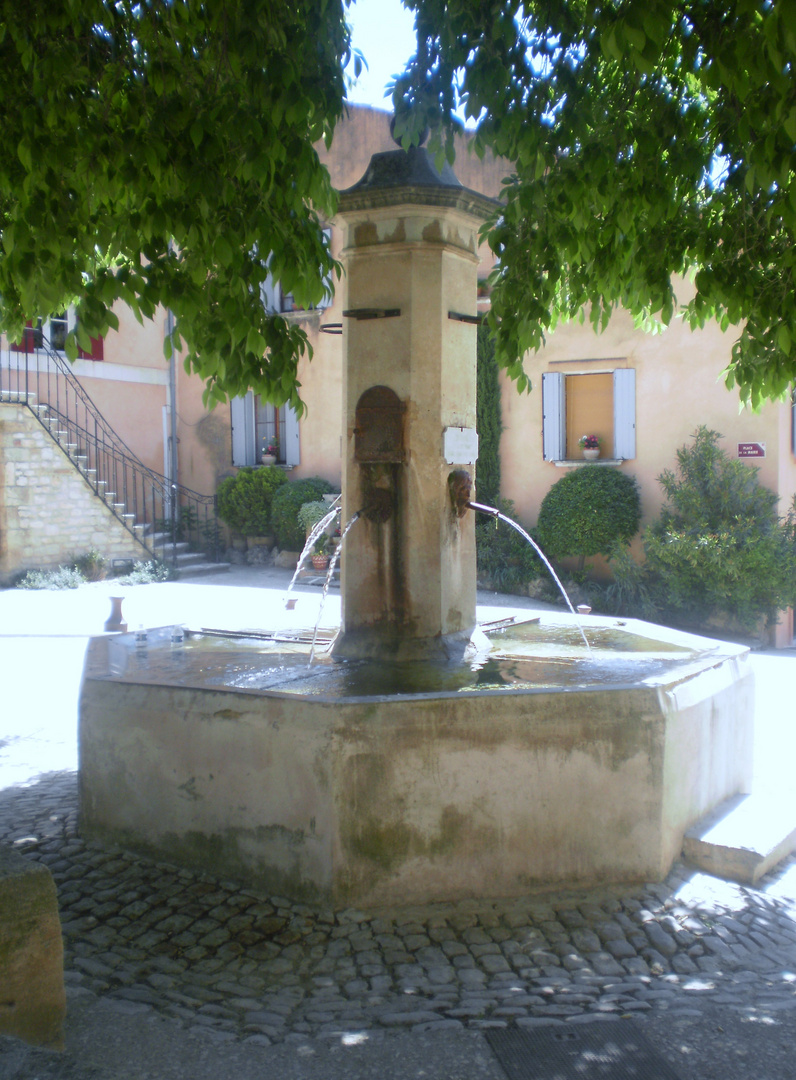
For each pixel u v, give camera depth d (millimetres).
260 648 5238
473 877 3756
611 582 12453
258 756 3762
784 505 11617
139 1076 2504
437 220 4746
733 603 11094
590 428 13117
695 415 12000
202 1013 2922
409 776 3646
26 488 13508
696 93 4855
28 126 3266
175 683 4090
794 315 3832
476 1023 2891
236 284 3691
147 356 16859
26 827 4516
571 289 5270
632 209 4426
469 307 5066
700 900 3869
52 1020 2604
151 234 3484
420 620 4805
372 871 3639
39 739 6324
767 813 4539
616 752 3893
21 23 3340
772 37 2682
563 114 4055
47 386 15266
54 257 3395
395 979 3180
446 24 3979
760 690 8484
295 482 15258
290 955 3322
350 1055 2693
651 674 4359
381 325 4777
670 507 12117
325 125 4016
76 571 13789
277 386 4141
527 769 3789
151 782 4074
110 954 3295
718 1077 2621
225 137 3506
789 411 11641
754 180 3688
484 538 13148
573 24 3945
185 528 16609
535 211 4547
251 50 3412
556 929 3568
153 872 3961
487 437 13414
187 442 17250
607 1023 2906
